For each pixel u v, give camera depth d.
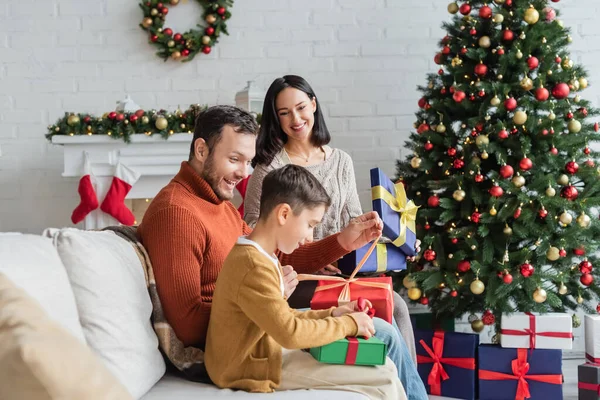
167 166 3.64
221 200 1.94
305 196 1.68
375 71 4.00
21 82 3.99
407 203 2.45
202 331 1.77
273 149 2.71
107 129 3.59
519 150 3.17
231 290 1.61
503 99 3.19
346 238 2.21
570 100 3.26
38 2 3.98
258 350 1.66
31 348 0.65
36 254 1.38
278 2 4.00
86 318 1.50
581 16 3.96
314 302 1.89
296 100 2.66
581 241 3.19
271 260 1.64
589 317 3.11
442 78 3.42
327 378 1.63
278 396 1.56
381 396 1.59
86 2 3.98
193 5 3.98
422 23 4.00
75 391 0.63
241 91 3.71
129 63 4.00
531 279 3.09
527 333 3.08
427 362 3.26
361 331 1.66
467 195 3.23
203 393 1.60
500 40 3.25
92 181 3.63
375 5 4.00
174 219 1.77
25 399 0.62
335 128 4.00
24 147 4.00
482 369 3.14
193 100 4.00
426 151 3.38
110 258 1.62
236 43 4.00
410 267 3.36
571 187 3.08
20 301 0.79
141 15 3.98
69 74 4.00
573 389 3.48
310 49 4.00
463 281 3.21
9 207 4.00
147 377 1.58
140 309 1.64
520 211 3.08
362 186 4.00
